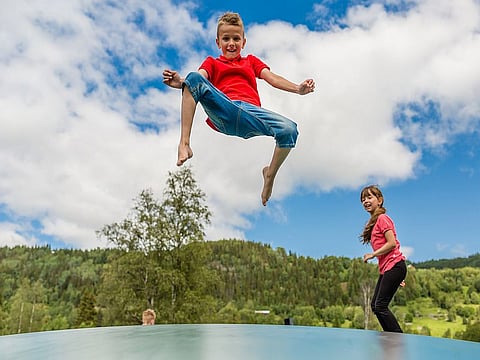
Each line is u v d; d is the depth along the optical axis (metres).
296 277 71.81
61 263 81.94
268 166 2.81
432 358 1.23
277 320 51.59
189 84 2.40
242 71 2.75
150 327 1.93
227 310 18.45
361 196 3.94
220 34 2.91
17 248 90.12
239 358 1.16
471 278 69.75
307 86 2.78
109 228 16.05
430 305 64.19
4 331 40.19
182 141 2.34
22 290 44.97
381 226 3.57
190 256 15.74
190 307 14.79
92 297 38.28
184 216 16.25
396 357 1.23
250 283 68.94
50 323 41.84
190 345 1.34
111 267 15.73
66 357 1.21
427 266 81.44
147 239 15.90
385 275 3.51
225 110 2.48
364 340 1.50
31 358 1.21
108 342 1.42
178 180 16.75
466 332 51.91
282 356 1.19
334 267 74.44
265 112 2.52
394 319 3.43
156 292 15.38
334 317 59.62
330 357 1.19
